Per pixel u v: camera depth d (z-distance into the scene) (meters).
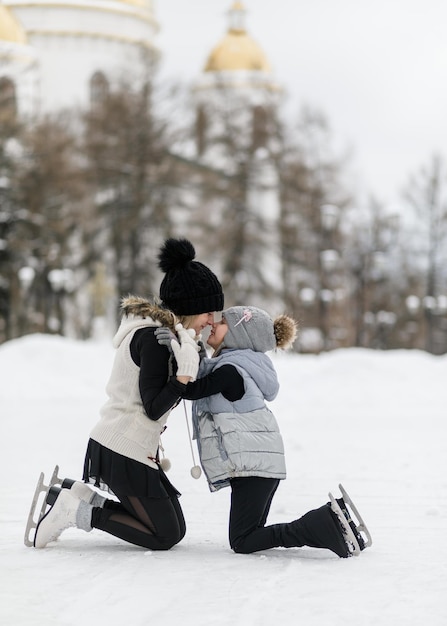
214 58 74.44
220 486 4.98
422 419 15.16
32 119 49.22
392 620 3.58
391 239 46.28
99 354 22.59
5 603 3.82
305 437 12.30
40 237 45.53
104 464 4.94
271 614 3.67
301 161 50.62
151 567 4.51
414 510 6.50
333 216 40.12
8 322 45.38
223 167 54.56
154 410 4.80
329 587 4.11
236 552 4.89
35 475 8.58
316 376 20.27
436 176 49.53
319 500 7.00
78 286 49.75
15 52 63.56
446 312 49.03
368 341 49.84
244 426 4.96
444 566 4.54
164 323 5.00
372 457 9.96
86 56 71.50
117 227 48.25
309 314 47.62
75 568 4.47
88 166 49.50
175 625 3.52
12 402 18.69
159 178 49.59
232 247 48.34
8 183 45.38
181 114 51.56
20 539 5.36
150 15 73.56
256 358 5.12
